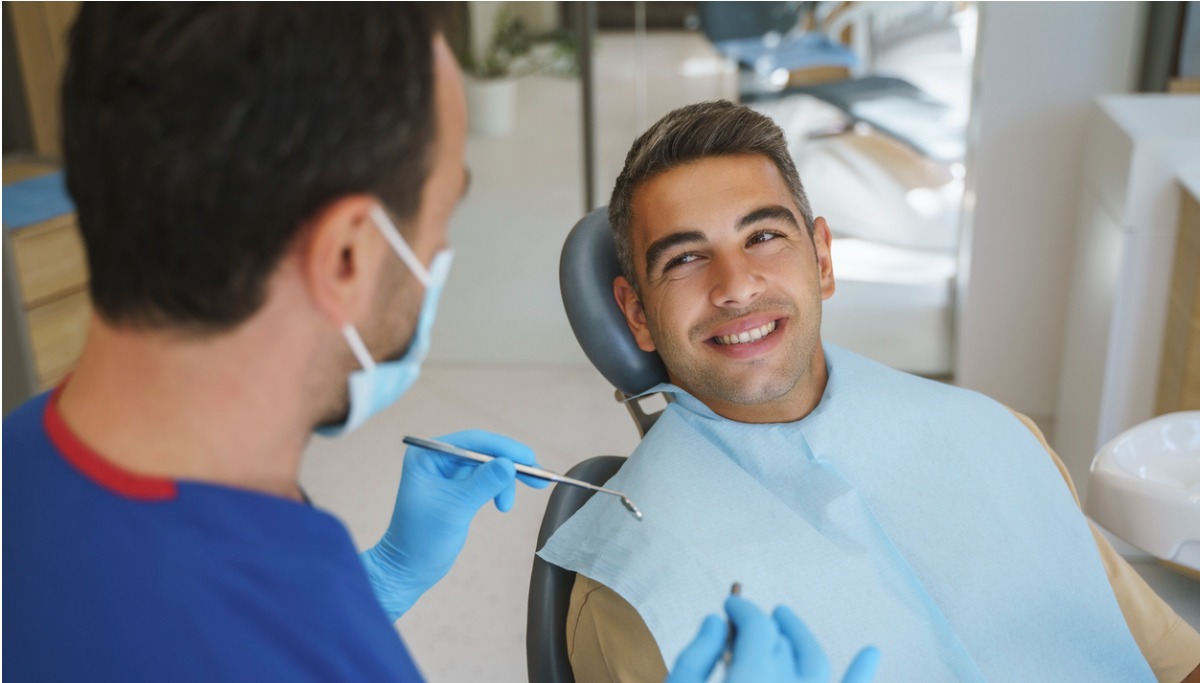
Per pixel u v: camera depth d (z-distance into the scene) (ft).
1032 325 8.64
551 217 10.06
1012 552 3.74
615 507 3.51
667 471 3.60
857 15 8.87
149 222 1.67
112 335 1.79
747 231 3.68
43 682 1.74
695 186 3.69
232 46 1.62
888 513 3.73
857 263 9.57
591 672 3.44
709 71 9.21
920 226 9.37
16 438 1.90
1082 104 8.00
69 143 1.70
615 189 3.89
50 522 1.79
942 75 8.89
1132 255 6.82
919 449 3.87
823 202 9.41
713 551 3.37
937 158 9.13
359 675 1.80
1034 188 8.27
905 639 3.43
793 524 3.51
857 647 3.36
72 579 1.75
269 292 1.74
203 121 1.62
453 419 9.49
